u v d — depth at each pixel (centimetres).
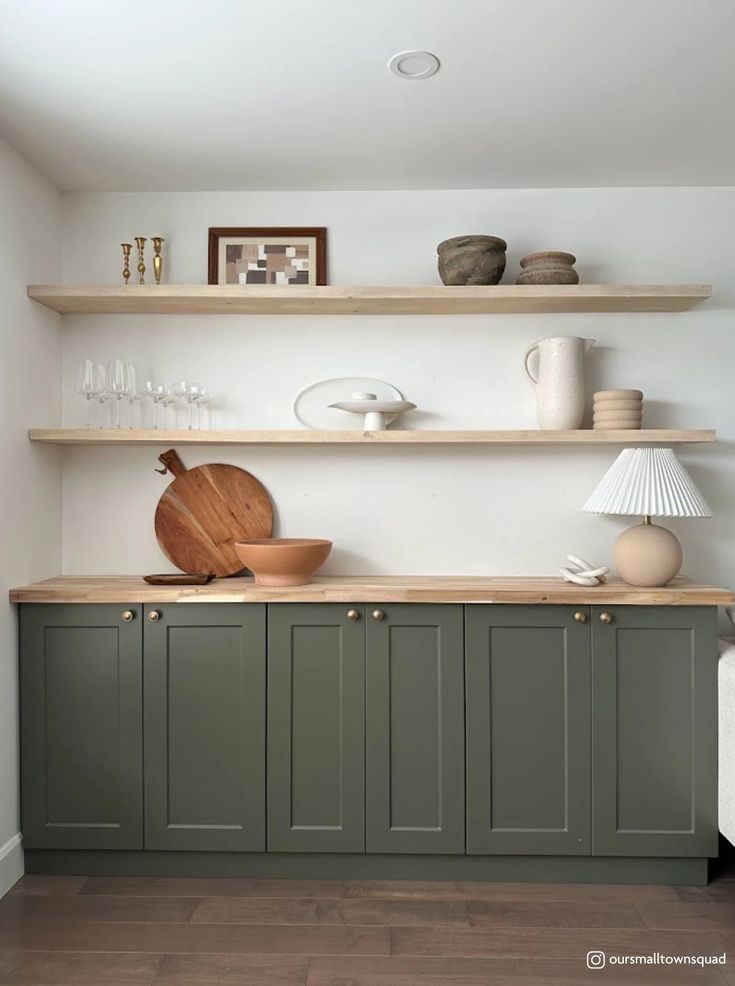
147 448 298
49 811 255
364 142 256
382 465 297
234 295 268
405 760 251
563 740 250
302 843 253
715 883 252
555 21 190
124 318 296
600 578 270
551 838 249
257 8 184
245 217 296
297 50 202
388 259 296
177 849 254
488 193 296
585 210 295
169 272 296
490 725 250
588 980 200
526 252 296
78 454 296
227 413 298
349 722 252
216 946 216
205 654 254
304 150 262
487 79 218
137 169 276
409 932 223
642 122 244
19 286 261
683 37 198
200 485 296
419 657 251
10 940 219
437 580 282
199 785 254
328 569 297
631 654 249
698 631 248
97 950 214
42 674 256
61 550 296
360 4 183
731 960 209
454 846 251
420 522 296
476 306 283
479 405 297
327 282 296
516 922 228
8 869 247
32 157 265
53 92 222
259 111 235
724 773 242
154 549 298
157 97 226
